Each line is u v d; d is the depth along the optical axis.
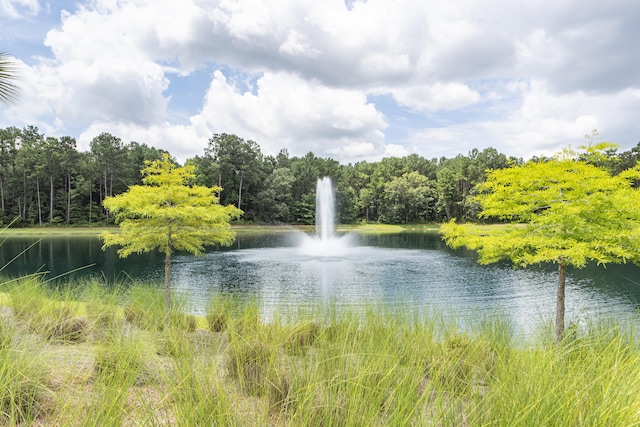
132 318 4.57
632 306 13.62
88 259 27.48
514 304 13.94
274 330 3.93
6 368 2.33
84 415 2.06
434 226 75.56
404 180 82.00
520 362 3.03
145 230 9.69
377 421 2.01
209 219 10.00
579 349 3.57
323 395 2.22
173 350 2.87
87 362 2.83
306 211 75.25
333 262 25.73
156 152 73.50
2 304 3.88
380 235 55.69
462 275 20.52
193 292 15.45
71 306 4.44
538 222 8.03
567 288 17.08
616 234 7.00
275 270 22.42
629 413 2.15
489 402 2.17
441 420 2.04
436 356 3.09
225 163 69.25
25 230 53.50
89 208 63.22
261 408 2.17
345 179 86.44
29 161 61.59
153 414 2.04
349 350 2.99
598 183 7.41
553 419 2.09
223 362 2.84
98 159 64.31
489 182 8.80
